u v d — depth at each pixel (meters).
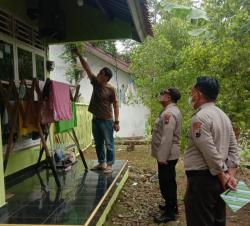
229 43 5.10
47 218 4.12
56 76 15.05
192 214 3.46
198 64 5.88
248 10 5.02
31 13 6.92
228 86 5.38
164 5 4.96
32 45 7.16
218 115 3.42
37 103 5.29
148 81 11.15
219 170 3.27
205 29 5.43
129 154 11.92
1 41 5.79
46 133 5.88
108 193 5.42
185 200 3.54
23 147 6.51
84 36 8.34
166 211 5.45
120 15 7.89
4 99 5.05
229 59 5.18
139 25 6.64
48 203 4.73
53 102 5.43
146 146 13.82
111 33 8.29
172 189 5.36
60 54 14.79
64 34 7.81
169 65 10.73
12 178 6.08
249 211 6.02
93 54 16.92
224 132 3.40
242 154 5.98
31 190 5.41
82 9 8.31
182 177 8.43
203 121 3.32
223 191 3.41
